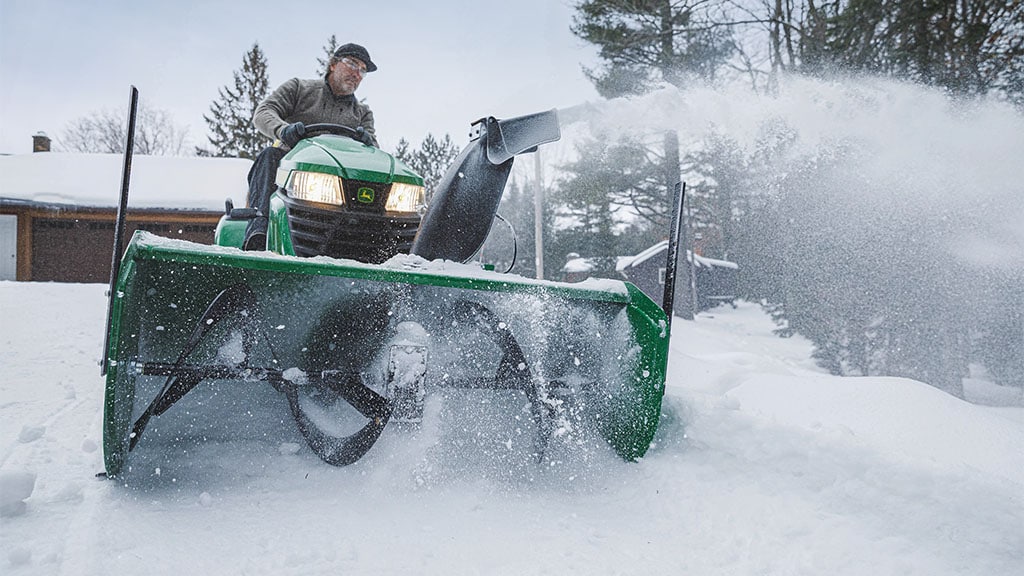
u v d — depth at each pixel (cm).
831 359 1006
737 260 1249
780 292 1123
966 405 383
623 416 293
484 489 259
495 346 307
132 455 262
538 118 329
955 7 1188
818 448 278
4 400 373
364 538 210
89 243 2170
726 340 1230
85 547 185
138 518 211
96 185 2228
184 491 238
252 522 216
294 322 284
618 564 204
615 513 251
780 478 267
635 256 3428
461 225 326
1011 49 1109
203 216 2191
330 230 312
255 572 182
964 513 230
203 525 211
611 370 299
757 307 3155
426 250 325
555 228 2731
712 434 304
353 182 314
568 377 313
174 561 183
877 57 1268
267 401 298
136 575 172
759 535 227
